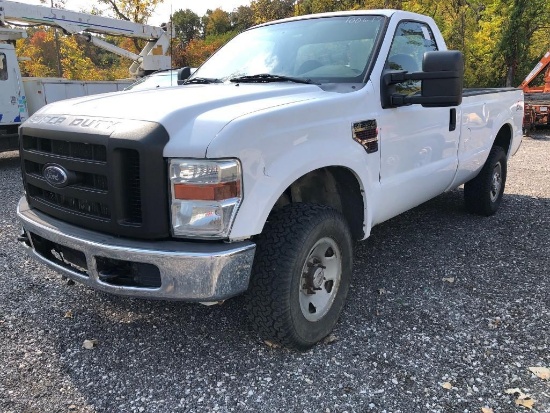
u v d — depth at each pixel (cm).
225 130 244
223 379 275
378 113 344
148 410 251
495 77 2416
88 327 332
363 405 252
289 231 274
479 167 525
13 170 1042
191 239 250
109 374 281
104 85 1407
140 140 240
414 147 390
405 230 530
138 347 308
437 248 474
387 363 287
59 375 280
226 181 241
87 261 264
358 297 370
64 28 1296
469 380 270
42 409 251
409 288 386
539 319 335
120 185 251
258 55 405
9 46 1131
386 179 360
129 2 2370
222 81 383
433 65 307
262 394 262
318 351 300
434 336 315
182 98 286
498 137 605
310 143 285
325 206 299
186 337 318
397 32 389
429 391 262
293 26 421
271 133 262
